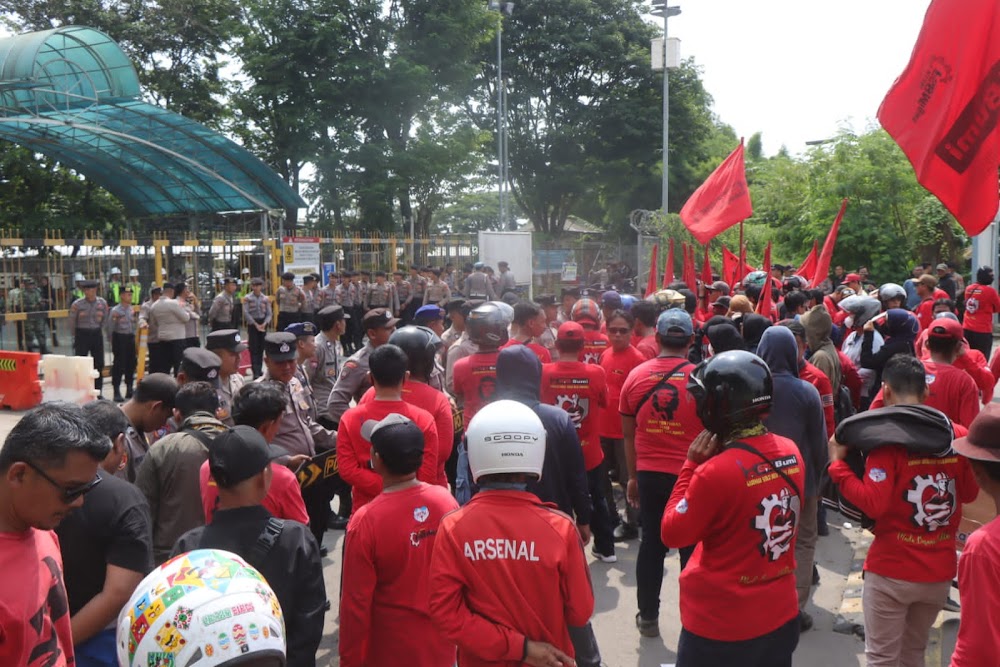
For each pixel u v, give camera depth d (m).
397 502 3.36
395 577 3.34
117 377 13.86
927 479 3.57
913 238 26.30
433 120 32.97
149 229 25.67
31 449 2.18
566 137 41.28
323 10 29.55
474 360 5.92
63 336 16.31
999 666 2.43
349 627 3.32
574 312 7.81
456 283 24.39
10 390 13.01
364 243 24.12
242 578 1.84
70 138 20.19
